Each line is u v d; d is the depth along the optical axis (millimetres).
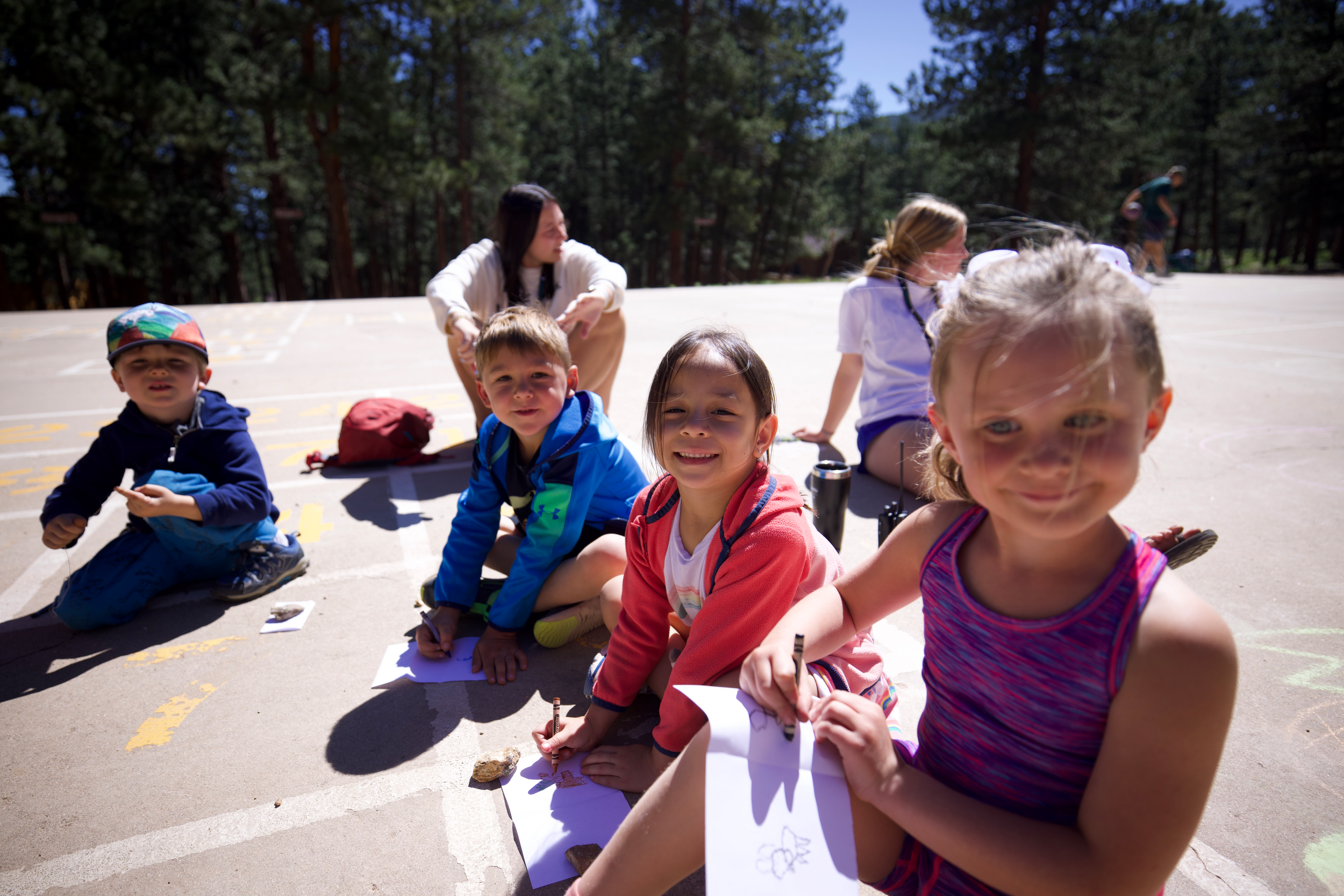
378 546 3383
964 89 26781
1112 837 1030
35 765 2035
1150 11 24672
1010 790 1174
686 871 1297
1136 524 3354
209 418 2934
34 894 1632
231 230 30328
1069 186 27172
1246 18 38125
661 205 33125
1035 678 1098
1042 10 25094
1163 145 34250
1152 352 969
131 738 2139
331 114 25172
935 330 1162
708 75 30734
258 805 1875
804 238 43188
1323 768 1902
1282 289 13422
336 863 1696
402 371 7281
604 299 3941
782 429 4965
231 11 27031
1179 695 975
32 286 27344
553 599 2621
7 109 23516
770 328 9805
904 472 3805
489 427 2600
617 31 31906
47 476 4406
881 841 1272
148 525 2922
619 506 2709
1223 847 1668
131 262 28703
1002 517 1050
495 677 2389
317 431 5234
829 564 1972
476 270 4164
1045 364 935
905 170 53812
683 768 1270
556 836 1733
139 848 1752
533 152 42594
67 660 2543
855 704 1224
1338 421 4816
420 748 2078
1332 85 28062
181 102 24391
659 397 1780
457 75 33031
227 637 2662
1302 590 2756
